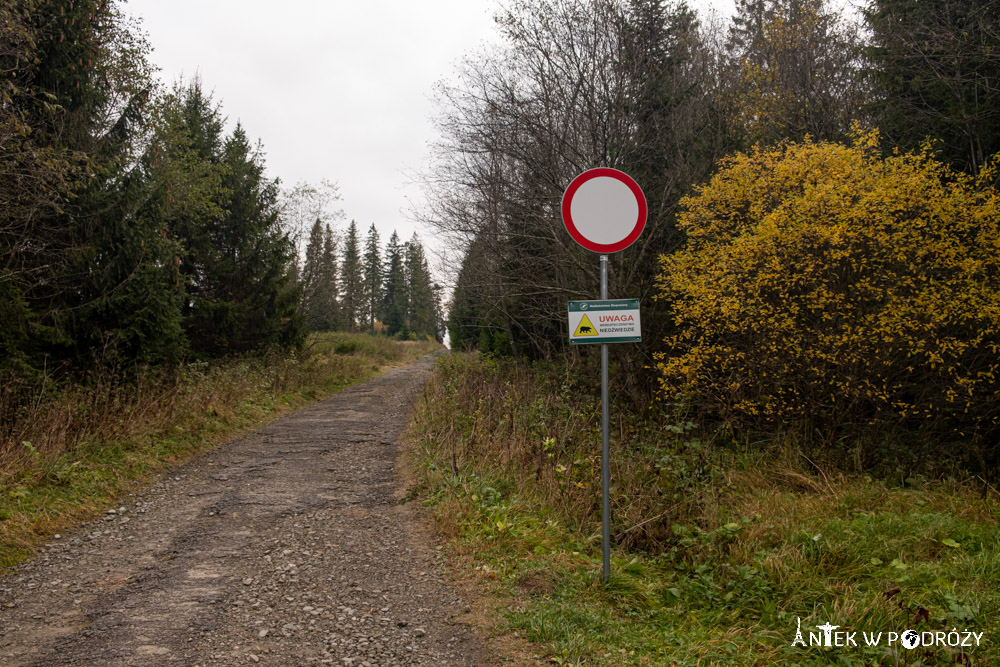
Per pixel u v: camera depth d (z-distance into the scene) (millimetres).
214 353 18688
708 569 4828
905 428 8680
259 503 6613
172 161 13531
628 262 11461
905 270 7637
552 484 6395
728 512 6039
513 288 13961
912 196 7461
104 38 11406
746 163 8875
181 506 6500
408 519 6102
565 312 13453
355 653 3490
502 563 4762
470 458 7699
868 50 11562
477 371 17469
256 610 4051
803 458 7855
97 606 4098
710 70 13969
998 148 9922
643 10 12070
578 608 3973
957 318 7320
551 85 12008
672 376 9203
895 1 10797
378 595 4324
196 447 9109
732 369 8305
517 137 12266
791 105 14703
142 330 11438
